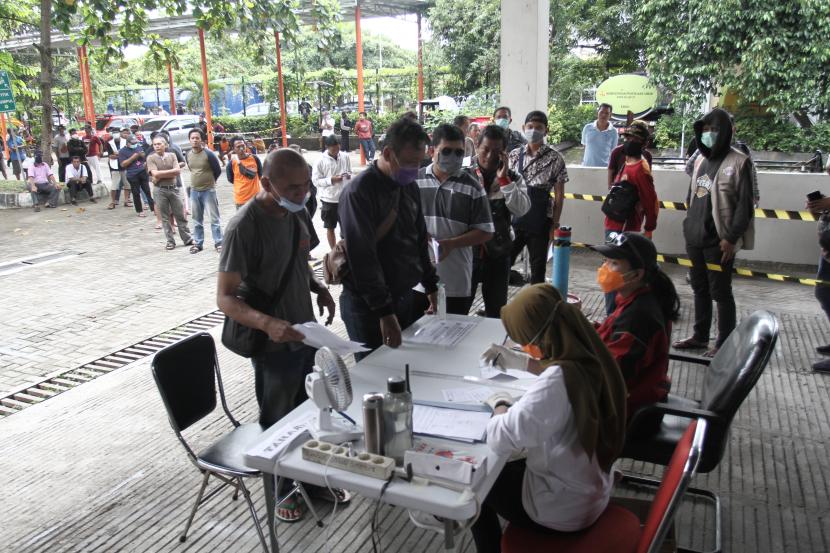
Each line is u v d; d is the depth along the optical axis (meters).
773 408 4.18
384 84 29.86
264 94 29.70
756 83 12.19
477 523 2.42
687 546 2.93
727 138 4.51
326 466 1.99
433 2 20.66
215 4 12.04
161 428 4.21
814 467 3.53
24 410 4.54
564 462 2.03
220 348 5.52
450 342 3.05
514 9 7.56
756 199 5.07
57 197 13.50
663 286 2.75
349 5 19.39
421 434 2.16
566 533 2.14
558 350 2.03
